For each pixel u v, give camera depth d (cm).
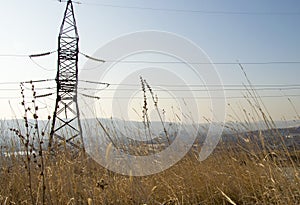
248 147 426
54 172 319
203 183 426
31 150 266
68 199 308
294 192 344
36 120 260
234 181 429
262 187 401
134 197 334
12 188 335
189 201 397
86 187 321
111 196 331
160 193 400
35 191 307
